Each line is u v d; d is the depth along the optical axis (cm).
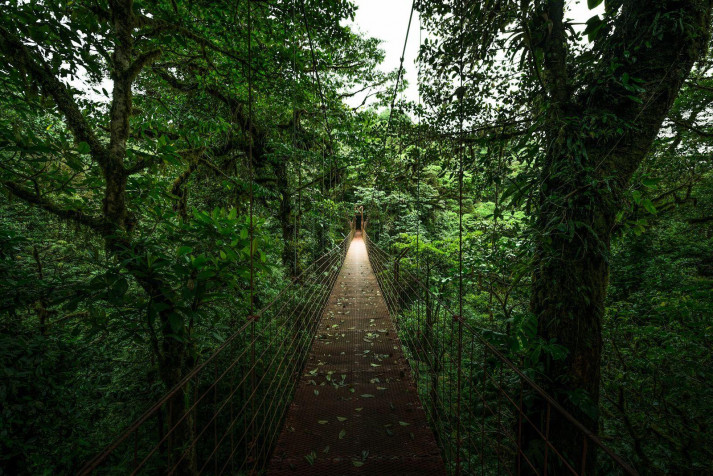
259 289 446
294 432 223
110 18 265
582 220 202
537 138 235
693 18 191
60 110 242
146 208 266
